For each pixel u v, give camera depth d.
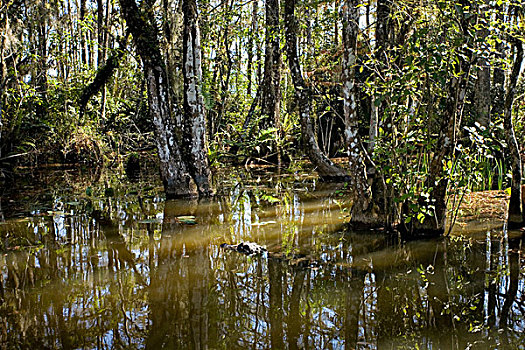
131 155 12.98
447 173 4.76
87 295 3.67
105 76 13.11
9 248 4.96
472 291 3.56
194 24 7.43
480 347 2.77
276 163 12.98
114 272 4.18
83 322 3.19
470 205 6.16
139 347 2.85
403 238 4.99
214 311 3.36
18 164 12.02
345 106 5.27
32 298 3.61
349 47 5.08
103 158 13.39
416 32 4.64
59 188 9.23
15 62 11.68
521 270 3.88
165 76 7.53
